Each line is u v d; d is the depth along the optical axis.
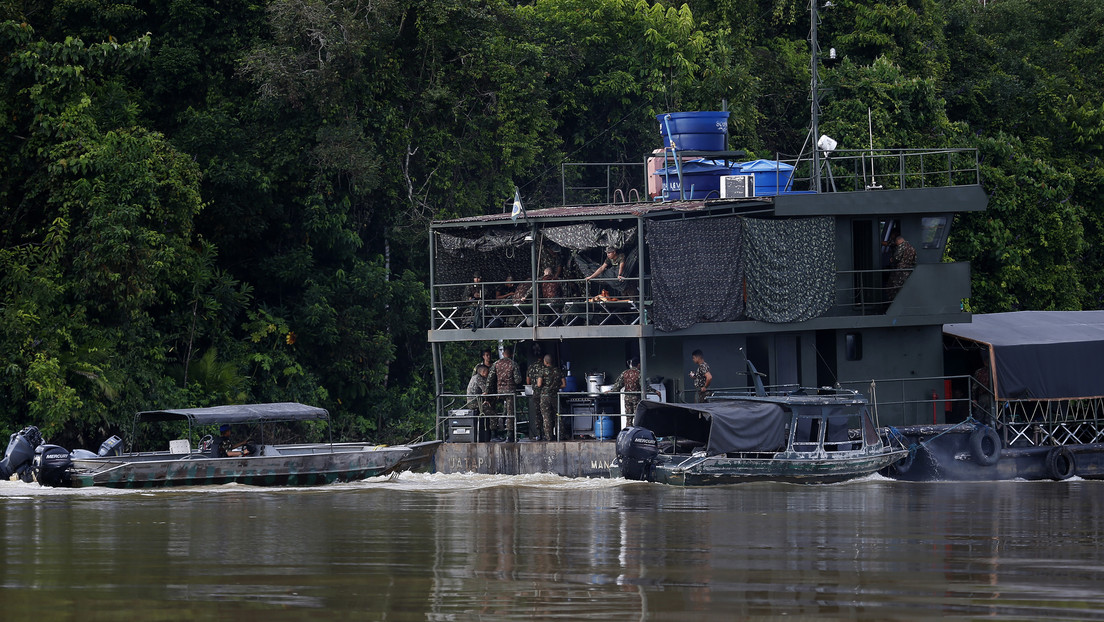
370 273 125.19
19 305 97.69
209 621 44.66
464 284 95.81
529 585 50.59
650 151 151.25
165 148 105.62
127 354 106.06
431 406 131.88
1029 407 101.75
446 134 132.00
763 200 95.62
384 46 126.94
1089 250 175.38
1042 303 159.75
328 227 123.00
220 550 59.00
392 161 128.62
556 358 100.12
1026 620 44.81
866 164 148.50
